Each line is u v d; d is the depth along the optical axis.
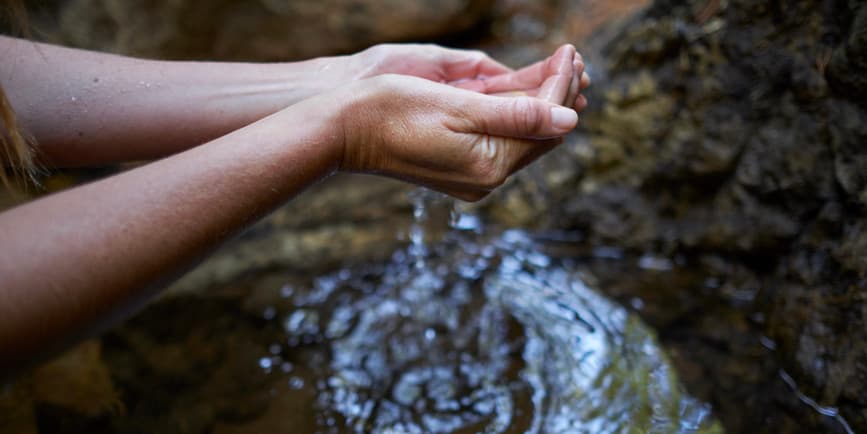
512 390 0.64
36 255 0.35
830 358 0.57
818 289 0.61
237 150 0.41
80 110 0.52
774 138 0.68
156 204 0.38
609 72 0.82
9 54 0.51
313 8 1.20
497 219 0.88
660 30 0.77
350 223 0.89
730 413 0.59
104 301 0.37
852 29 0.59
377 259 0.82
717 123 0.73
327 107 0.45
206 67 0.57
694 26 0.74
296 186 0.43
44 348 0.36
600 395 0.62
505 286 0.77
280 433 0.62
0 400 0.63
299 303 0.76
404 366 0.68
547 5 1.30
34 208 0.37
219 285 0.79
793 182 0.66
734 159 0.72
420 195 0.91
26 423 0.62
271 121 0.44
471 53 0.61
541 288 0.76
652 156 0.78
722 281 0.74
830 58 0.60
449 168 0.49
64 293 0.36
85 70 0.53
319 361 0.69
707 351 0.66
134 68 0.55
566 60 0.53
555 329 0.71
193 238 0.39
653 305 0.73
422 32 1.23
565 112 0.47
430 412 0.63
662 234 0.79
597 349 0.67
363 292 0.77
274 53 1.25
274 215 0.92
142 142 0.54
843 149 0.60
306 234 0.88
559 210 0.84
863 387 0.54
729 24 0.71
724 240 0.74
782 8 0.66
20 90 0.51
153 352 0.71
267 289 0.79
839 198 0.62
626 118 0.80
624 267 0.79
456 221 0.88
